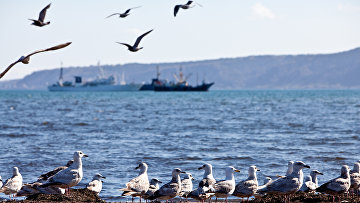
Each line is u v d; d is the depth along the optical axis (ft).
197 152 120.78
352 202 64.28
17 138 154.61
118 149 126.52
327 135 161.48
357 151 120.98
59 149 126.21
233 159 109.19
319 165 100.63
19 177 66.95
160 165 102.17
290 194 63.46
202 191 62.23
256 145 134.62
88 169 96.63
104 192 77.00
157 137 157.69
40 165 100.94
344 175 62.64
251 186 62.18
